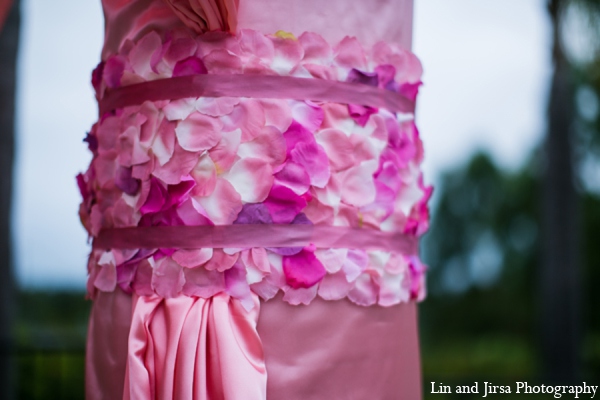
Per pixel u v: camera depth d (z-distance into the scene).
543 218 9.09
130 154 1.31
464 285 19.89
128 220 1.31
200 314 1.22
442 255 20.39
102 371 1.36
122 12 1.37
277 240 1.24
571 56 6.83
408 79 1.42
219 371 1.21
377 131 1.33
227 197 1.23
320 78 1.28
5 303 4.03
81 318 8.19
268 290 1.24
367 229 1.31
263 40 1.26
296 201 1.24
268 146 1.24
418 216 1.45
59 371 4.32
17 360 4.17
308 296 1.25
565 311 8.74
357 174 1.30
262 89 1.25
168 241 1.25
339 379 1.29
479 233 20.27
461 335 19.39
